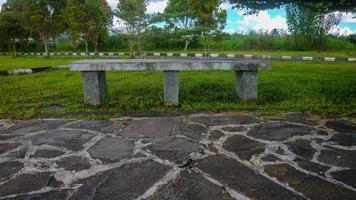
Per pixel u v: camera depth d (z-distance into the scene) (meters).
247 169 2.96
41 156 3.32
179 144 3.62
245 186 2.65
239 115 4.88
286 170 2.94
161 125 4.38
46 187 2.67
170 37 23.20
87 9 20.56
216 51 24.16
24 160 3.23
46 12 25.44
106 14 21.11
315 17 24.48
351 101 5.58
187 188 2.61
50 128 4.33
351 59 13.45
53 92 6.76
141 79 8.48
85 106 5.55
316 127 4.24
